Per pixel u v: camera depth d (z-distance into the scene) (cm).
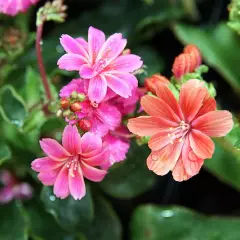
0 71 34
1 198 34
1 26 34
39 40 28
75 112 26
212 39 34
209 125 25
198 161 25
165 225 33
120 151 26
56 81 33
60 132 31
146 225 33
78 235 33
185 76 26
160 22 35
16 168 34
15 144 32
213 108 25
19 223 33
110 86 25
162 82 25
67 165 26
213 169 32
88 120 25
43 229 33
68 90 26
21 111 31
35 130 31
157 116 25
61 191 26
